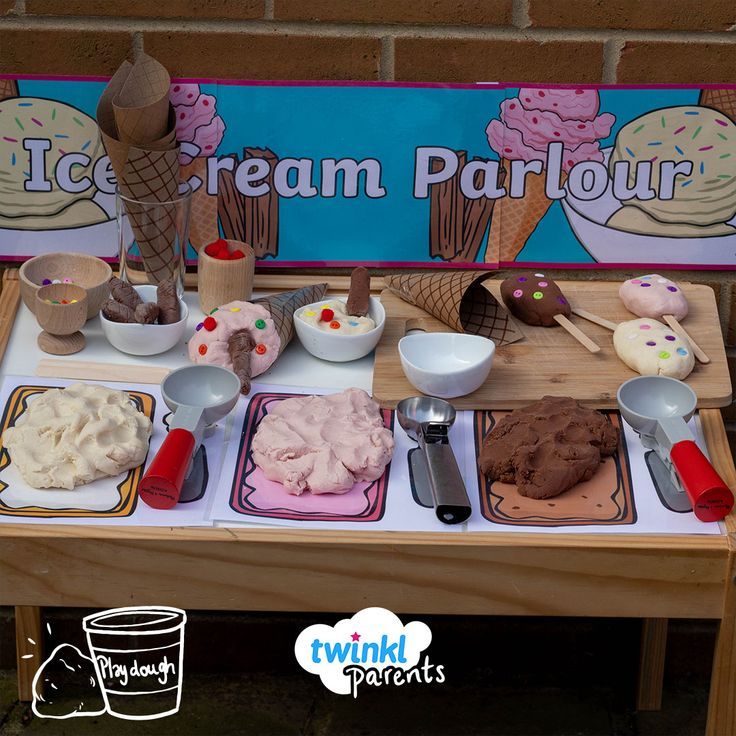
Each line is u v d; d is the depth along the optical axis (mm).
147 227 1478
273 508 1195
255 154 1555
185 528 1165
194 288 1604
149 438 1290
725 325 1689
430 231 1610
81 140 1547
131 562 1171
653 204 1597
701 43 1493
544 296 1495
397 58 1502
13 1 1458
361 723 1815
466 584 1185
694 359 1422
